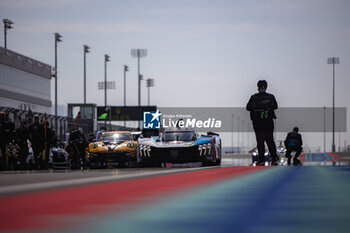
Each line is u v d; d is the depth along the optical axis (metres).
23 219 9.52
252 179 21.69
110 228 8.70
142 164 44.22
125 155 52.31
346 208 11.84
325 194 15.08
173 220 9.90
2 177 21.45
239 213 10.97
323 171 28.23
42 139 45.56
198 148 43.31
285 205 12.44
